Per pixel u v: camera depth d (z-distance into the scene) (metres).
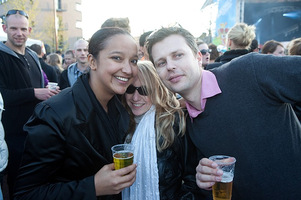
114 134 1.46
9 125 2.62
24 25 2.77
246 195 1.38
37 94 2.72
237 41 3.10
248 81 1.32
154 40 1.41
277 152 1.30
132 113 1.81
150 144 1.58
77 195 1.16
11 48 2.77
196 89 1.47
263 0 12.45
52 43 21.64
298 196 1.30
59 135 1.20
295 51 2.81
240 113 1.34
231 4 10.98
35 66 3.04
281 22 15.37
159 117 1.64
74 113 1.27
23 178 1.17
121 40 1.28
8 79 2.66
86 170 1.31
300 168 1.31
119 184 1.19
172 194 1.56
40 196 1.14
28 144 1.17
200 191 1.62
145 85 1.70
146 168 1.56
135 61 1.38
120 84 1.34
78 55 3.60
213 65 3.05
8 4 16.11
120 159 1.21
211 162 1.15
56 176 1.32
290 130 1.33
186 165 1.63
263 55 1.33
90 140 1.32
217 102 1.41
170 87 1.43
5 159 1.91
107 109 1.55
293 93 1.21
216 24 13.30
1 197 2.00
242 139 1.33
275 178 1.31
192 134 1.57
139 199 1.58
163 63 1.42
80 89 1.36
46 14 22.53
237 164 1.37
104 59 1.29
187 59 1.36
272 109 1.30
